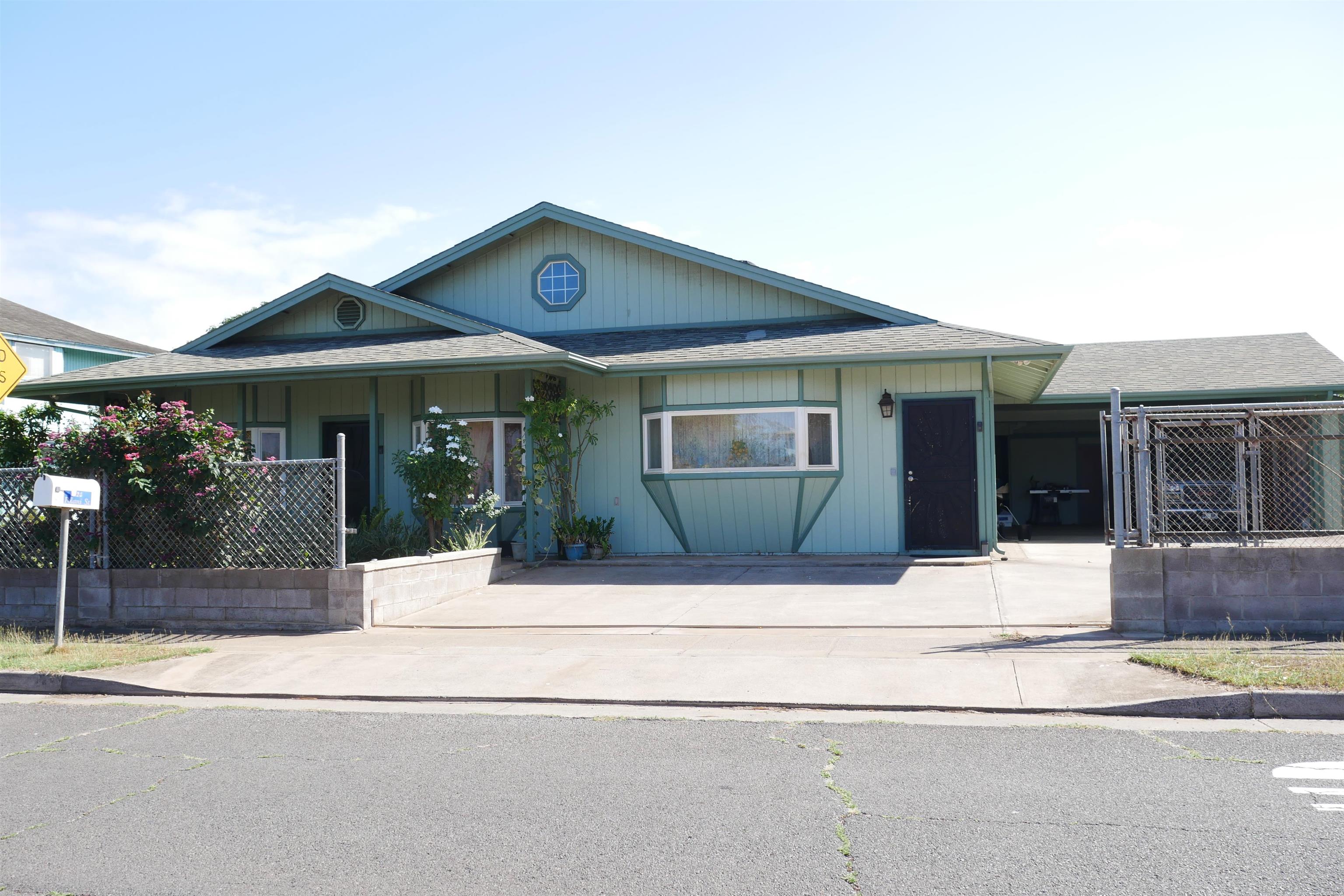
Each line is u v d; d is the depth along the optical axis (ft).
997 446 83.46
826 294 54.39
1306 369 66.44
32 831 15.83
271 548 35.73
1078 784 17.08
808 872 13.58
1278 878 13.03
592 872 13.78
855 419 50.19
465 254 59.93
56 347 83.92
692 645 29.81
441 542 45.88
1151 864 13.57
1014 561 48.37
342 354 52.08
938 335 49.85
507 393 52.95
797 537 50.42
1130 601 29.45
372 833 15.48
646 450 52.13
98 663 28.43
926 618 33.09
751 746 20.11
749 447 50.14
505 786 17.78
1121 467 29.99
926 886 13.03
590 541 50.78
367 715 23.67
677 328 57.62
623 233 57.62
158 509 36.24
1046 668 25.03
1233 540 30.58
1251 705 21.48
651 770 18.58
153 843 15.21
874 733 20.88
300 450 57.72
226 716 23.79
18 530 37.58
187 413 37.04
